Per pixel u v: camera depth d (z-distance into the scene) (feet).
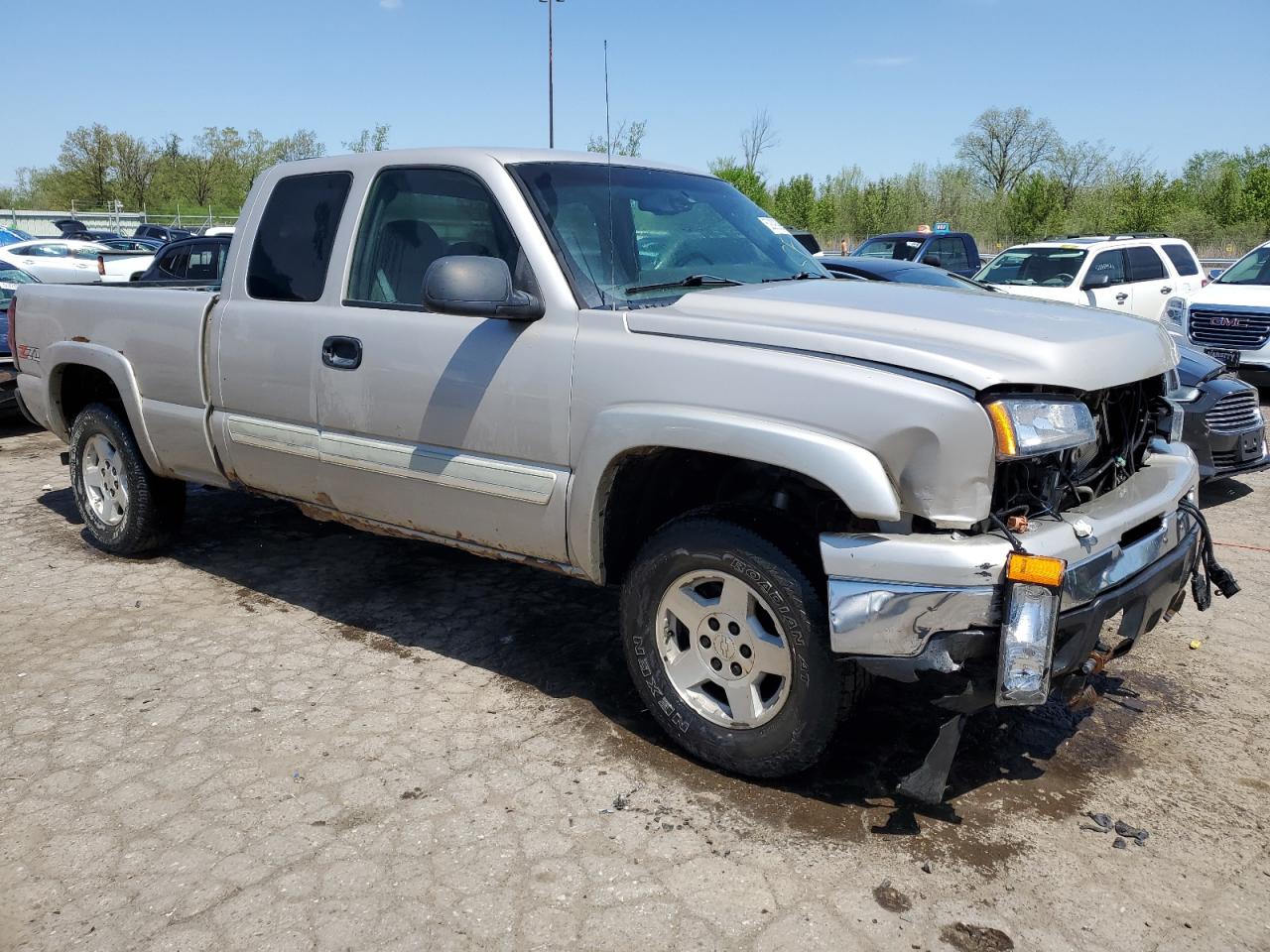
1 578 16.51
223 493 21.52
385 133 121.90
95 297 16.51
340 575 16.69
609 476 10.68
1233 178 127.54
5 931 8.34
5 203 202.69
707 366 9.92
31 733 11.52
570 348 10.87
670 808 10.05
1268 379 34.17
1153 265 45.24
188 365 14.84
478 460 11.70
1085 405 9.64
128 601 15.55
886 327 10.05
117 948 8.14
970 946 8.17
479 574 16.72
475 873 9.06
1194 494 11.55
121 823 9.80
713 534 10.07
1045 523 9.37
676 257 12.49
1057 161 159.12
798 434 9.26
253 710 12.09
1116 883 8.96
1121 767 10.94
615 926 8.38
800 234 47.88
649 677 10.96
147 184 186.70
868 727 11.68
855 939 8.23
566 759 11.00
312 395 13.24
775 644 9.96
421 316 12.17
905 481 9.04
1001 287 44.83
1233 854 9.42
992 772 10.80
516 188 11.73
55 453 26.18
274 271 13.98
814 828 9.73
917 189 156.66
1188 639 14.43
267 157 186.91
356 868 9.14
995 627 8.80
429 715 11.99
